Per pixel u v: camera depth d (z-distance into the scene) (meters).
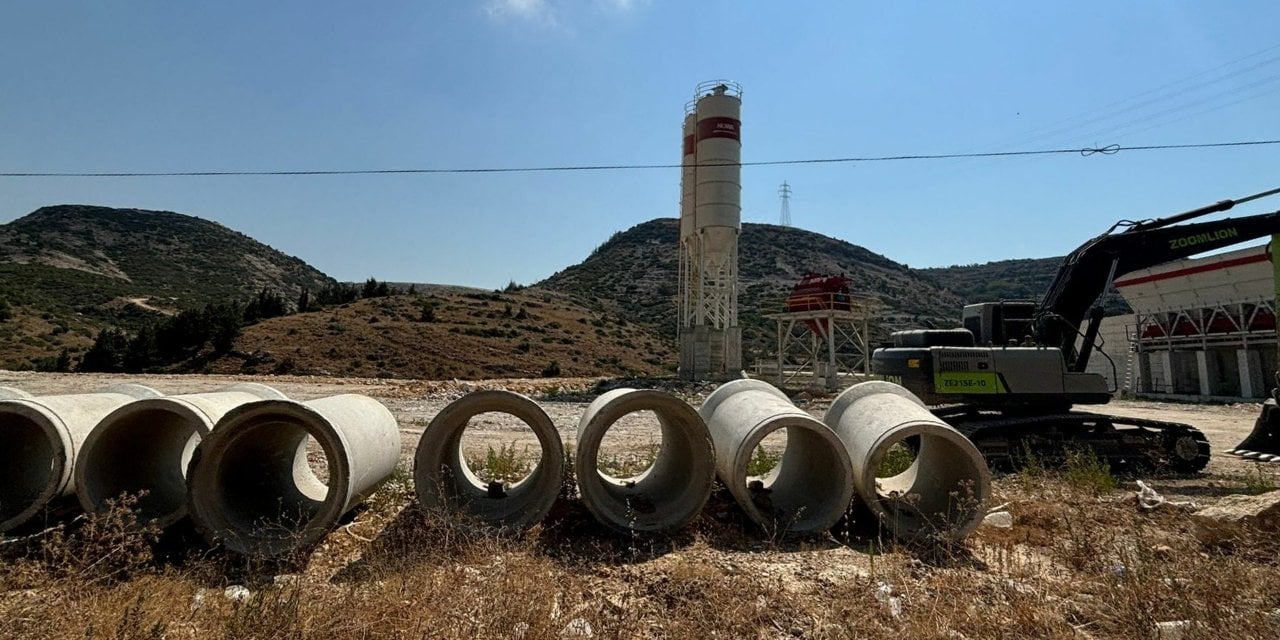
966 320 15.95
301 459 9.52
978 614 5.34
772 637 5.13
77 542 6.55
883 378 14.34
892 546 7.43
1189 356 37.91
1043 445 13.21
